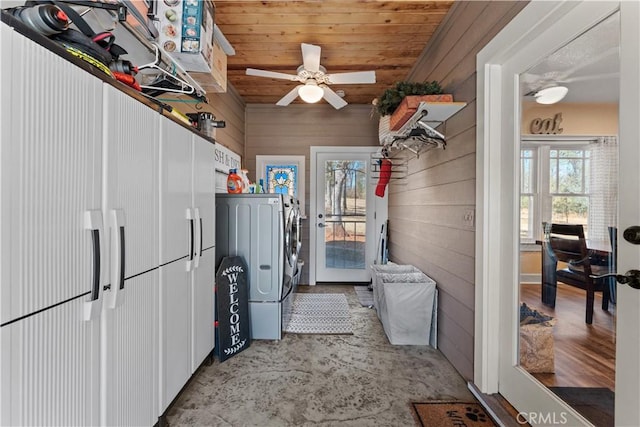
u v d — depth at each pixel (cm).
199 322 189
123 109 115
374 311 335
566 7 123
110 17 130
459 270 209
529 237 155
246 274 254
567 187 133
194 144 180
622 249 106
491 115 174
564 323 134
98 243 100
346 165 461
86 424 98
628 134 104
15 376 75
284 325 278
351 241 461
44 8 87
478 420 161
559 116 134
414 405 173
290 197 314
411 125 233
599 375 117
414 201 314
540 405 143
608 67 112
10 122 73
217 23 250
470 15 196
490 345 176
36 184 79
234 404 173
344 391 186
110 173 107
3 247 72
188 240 173
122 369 116
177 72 171
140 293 127
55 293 85
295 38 272
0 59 70
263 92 408
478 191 180
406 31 260
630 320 103
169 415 163
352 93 409
